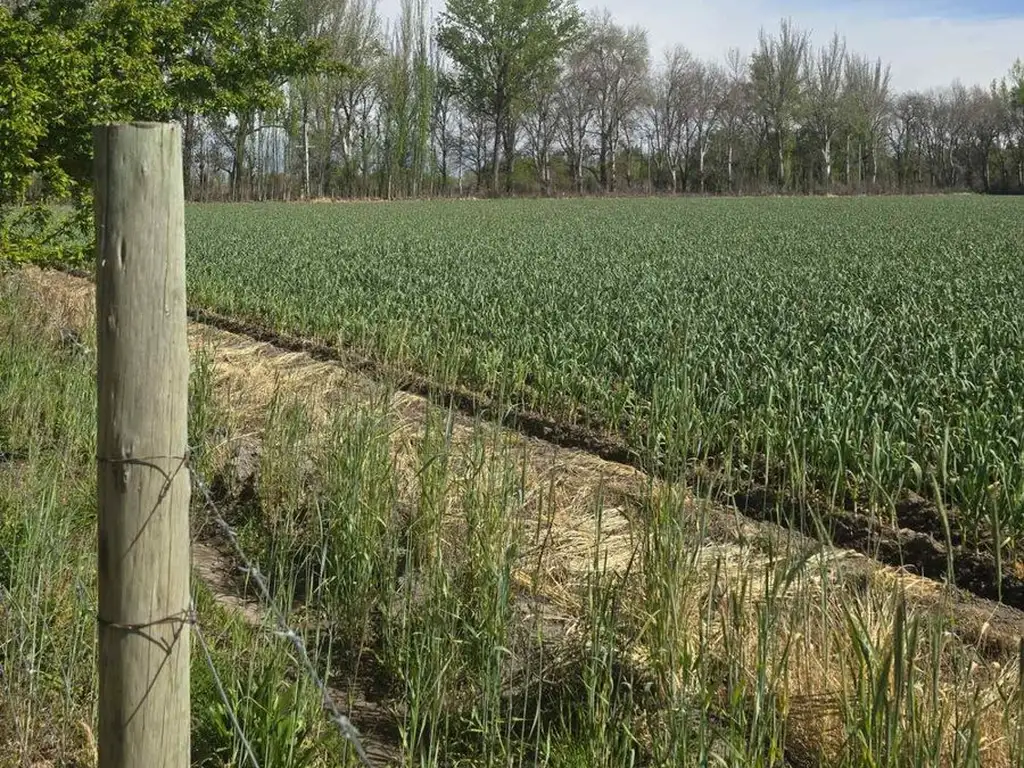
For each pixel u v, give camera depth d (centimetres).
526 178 8725
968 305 1423
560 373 1000
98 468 257
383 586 508
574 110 8700
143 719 261
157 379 252
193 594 492
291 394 904
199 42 1209
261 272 1919
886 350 1008
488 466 584
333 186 7719
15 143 888
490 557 479
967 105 9531
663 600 419
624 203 6419
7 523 538
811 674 402
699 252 2514
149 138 246
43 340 953
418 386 1084
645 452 785
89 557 495
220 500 704
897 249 2586
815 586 509
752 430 800
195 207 5609
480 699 426
